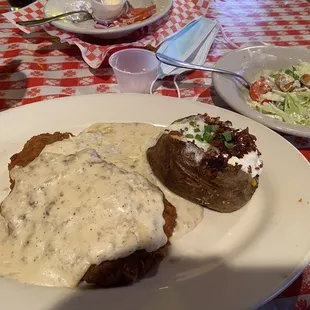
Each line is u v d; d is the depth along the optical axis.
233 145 0.28
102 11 0.43
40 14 0.47
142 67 0.42
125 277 0.23
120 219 0.25
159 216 0.26
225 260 0.25
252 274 0.23
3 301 0.21
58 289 0.22
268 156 0.30
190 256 0.25
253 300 0.22
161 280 0.24
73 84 0.40
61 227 0.25
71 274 0.23
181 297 0.22
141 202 0.26
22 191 0.27
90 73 0.42
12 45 0.45
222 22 0.52
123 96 0.36
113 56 0.40
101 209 0.25
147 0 0.48
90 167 0.27
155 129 0.34
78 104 0.35
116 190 0.26
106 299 0.22
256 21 0.52
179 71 0.40
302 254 0.24
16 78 0.40
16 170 0.29
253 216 0.28
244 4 0.56
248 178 0.28
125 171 0.27
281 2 0.57
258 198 0.29
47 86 0.40
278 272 0.23
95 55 0.42
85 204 0.25
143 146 0.33
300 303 0.24
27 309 0.21
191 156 0.28
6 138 0.33
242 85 0.39
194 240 0.26
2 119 0.33
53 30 0.45
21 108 0.34
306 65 0.41
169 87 0.40
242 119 0.33
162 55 0.38
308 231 0.25
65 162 0.28
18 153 0.31
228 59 0.40
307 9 0.55
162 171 0.29
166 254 0.26
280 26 0.51
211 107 0.35
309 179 0.29
